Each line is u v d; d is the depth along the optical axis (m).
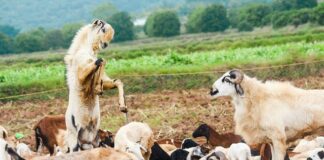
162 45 70.62
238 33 84.88
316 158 15.41
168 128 22.59
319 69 33.19
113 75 34.22
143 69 34.75
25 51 86.62
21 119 26.27
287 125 15.80
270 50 42.94
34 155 16.02
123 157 12.80
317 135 17.44
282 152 15.73
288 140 16.11
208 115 24.33
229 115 24.14
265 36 66.25
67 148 14.90
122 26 91.81
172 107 26.12
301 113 15.83
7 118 26.59
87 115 14.30
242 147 14.90
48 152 18.47
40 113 27.52
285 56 35.84
